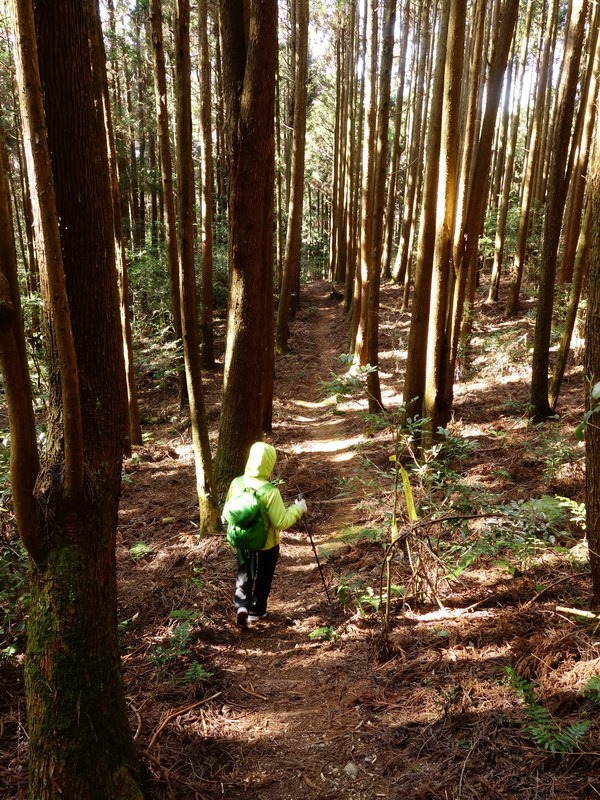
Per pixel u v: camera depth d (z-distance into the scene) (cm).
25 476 240
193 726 342
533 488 641
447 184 667
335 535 641
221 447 729
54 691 245
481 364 1254
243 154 663
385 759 305
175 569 581
